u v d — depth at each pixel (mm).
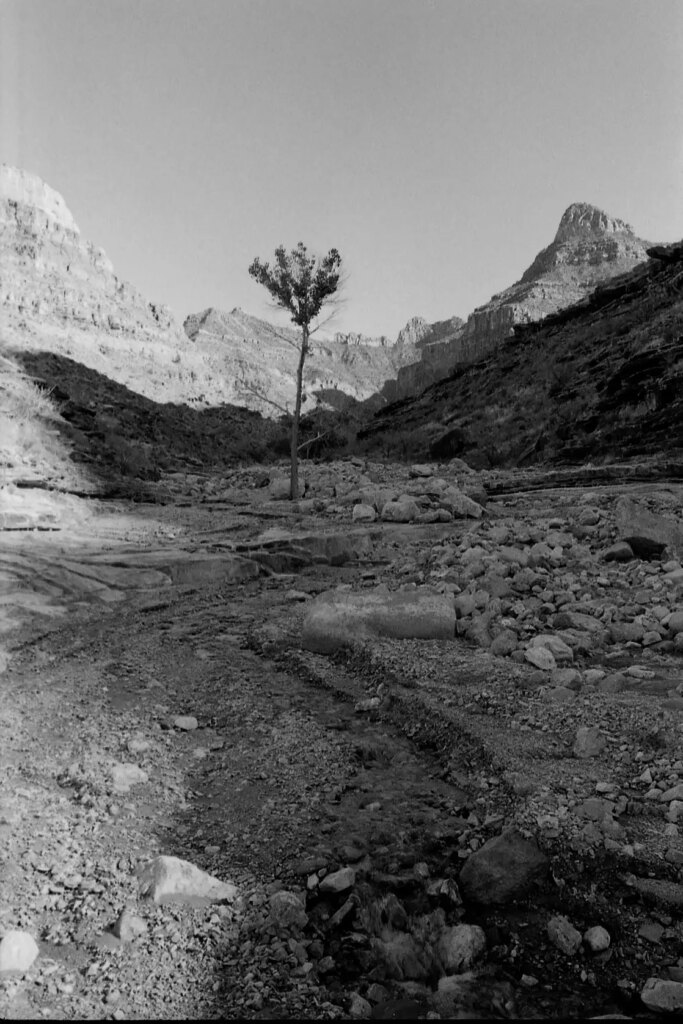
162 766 4238
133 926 2812
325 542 10109
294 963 2680
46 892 3047
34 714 4969
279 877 3178
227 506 15766
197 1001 2480
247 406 92562
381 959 2750
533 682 4957
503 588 7168
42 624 6953
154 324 138500
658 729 4105
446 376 54656
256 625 7008
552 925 2902
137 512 14062
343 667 5793
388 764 4258
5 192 152625
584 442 20547
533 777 3738
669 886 3020
